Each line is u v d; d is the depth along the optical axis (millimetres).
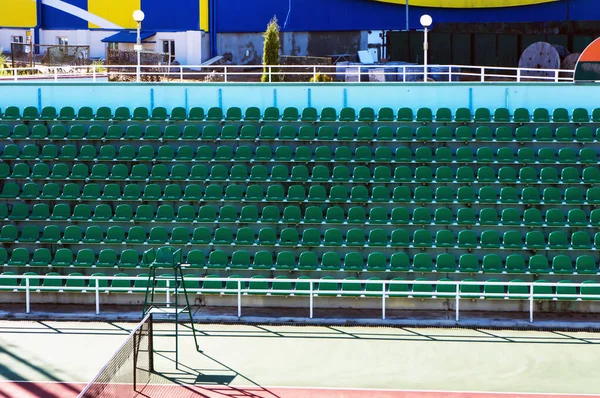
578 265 25219
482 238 26203
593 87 29531
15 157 29344
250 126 29531
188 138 29531
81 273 26391
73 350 21094
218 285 25406
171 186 28188
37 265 26266
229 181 28453
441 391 18344
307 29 48000
